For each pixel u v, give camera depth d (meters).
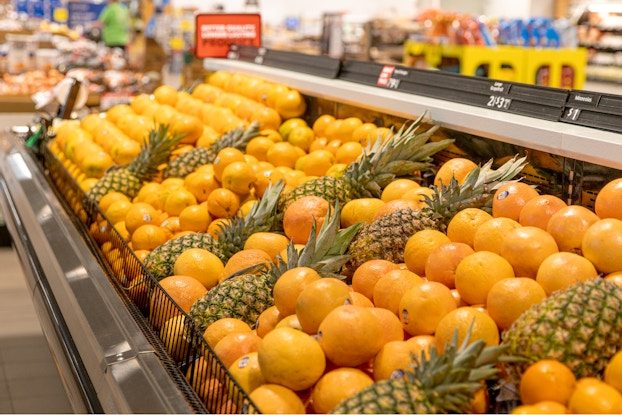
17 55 7.95
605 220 1.57
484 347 1.31
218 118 3.53
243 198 2.67
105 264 2.29
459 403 1.24
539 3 10.52
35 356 4.04
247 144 3.16
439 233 1.86
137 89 7.19
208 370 1.58
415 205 2.11
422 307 1.52
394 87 2.90
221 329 1.71
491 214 1.99
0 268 5.52
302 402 1.44
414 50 8.01
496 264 1.56
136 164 3.06
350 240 2.02
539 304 1.35
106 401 1.53
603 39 8.83
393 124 2.79
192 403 1.42
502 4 11.04
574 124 2.06
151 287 1.91
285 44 11.88
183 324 1.72
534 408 1.20
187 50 10.25
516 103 2.29
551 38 7.57
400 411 1.19
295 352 1.39
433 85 2.70
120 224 2.74
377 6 12.79
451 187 2.00
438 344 1.44
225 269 2.10
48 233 2.59
